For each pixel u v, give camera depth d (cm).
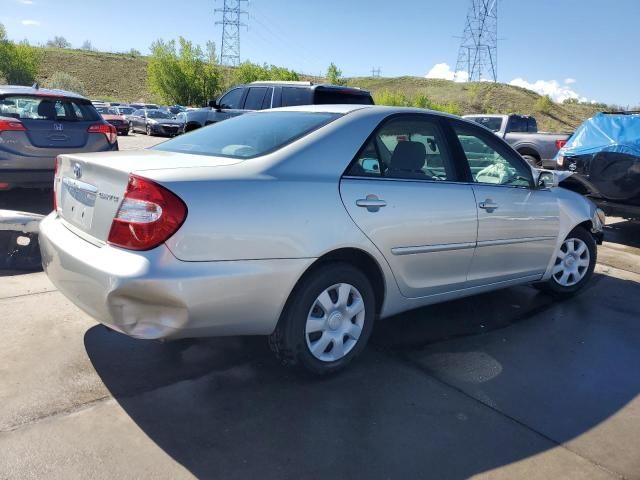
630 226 911
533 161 1377
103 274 263
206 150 338
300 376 331
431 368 357
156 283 256
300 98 1065
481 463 262
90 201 299
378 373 345
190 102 6028
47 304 414
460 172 395
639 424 305
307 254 298
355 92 1099
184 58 5931
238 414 289
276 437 272
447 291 394
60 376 314
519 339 412
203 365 339
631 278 593
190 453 255
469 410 308
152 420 279
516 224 429
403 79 10231
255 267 283
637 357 390
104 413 282
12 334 361
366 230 325
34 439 257
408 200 348
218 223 271
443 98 8912
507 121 1500
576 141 783
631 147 712
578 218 488
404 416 298
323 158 320
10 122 684
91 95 8488
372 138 345
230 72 7631
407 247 351
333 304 324
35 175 709
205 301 269
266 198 288
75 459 246
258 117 385
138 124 3158
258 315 291
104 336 367
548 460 268
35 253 502
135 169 278
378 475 250
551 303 498
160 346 359
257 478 242
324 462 256
